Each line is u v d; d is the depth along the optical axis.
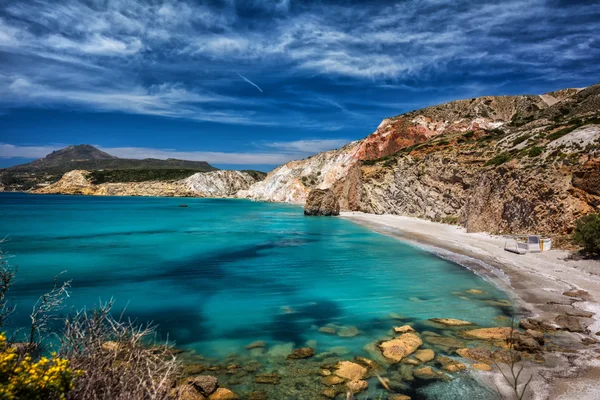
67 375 4.03
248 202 119.69
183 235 36.28
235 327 12.03
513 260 20.69
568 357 8.88
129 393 4.38
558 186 25.38
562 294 14.00
